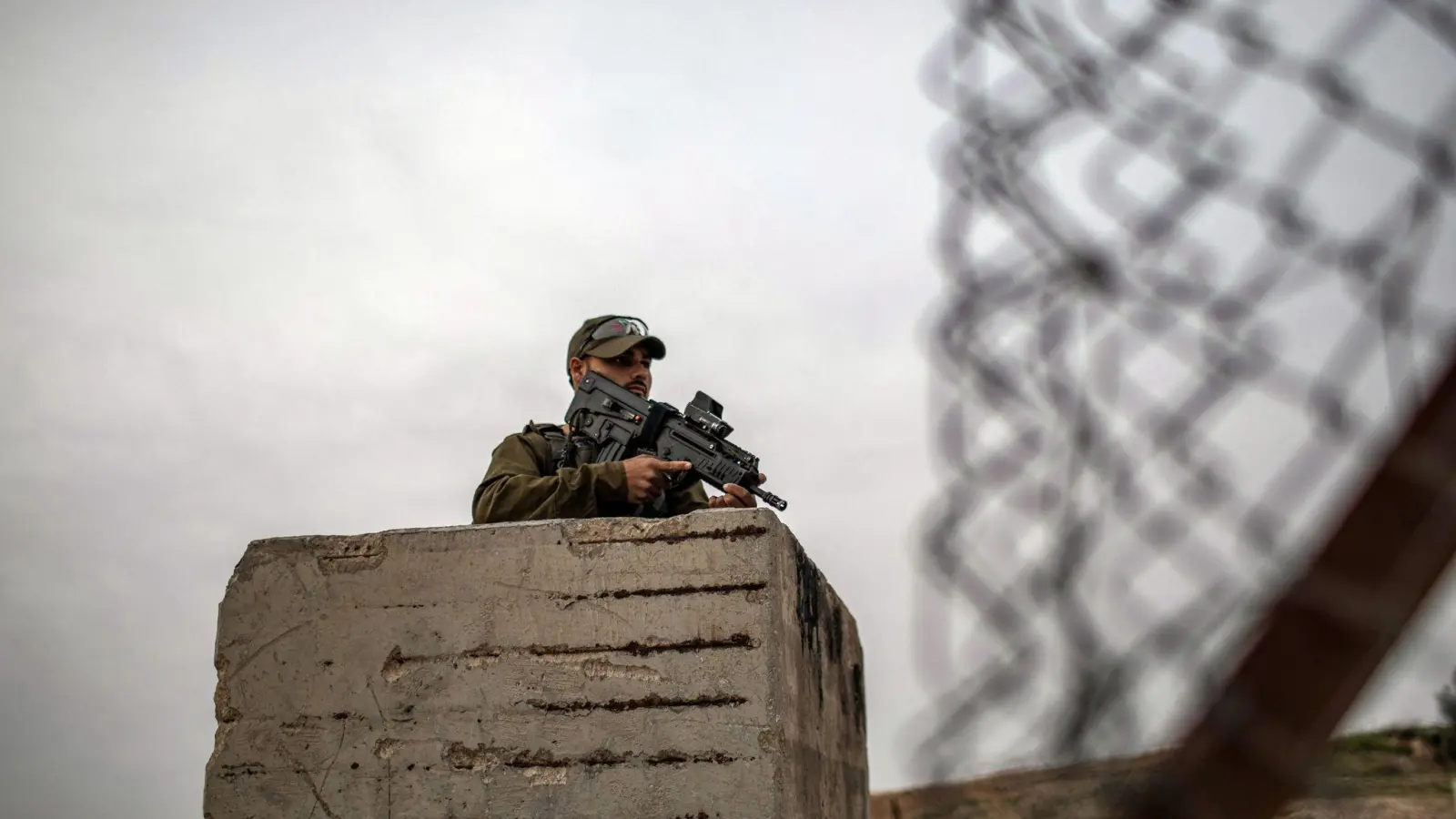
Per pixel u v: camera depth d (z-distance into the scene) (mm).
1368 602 715
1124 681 745
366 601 3045
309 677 3020
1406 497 729
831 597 3723
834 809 3539
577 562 2984
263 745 2990
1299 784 714
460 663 2971
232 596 3100
